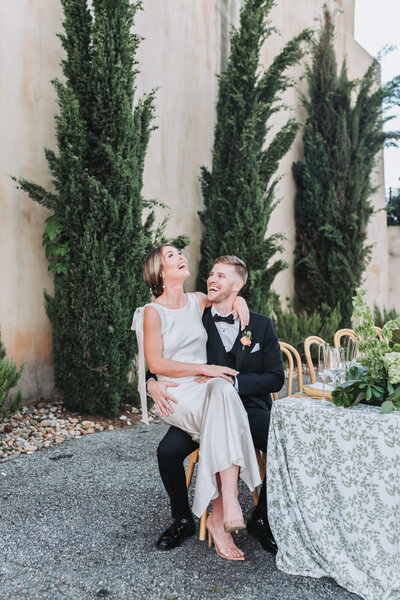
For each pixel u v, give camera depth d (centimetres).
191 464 303
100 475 359
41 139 512
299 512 239
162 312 278
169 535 264
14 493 327
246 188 642
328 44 917
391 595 213
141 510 306
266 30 659
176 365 271
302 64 934
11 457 389
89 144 489
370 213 912
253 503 318
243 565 246
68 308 486
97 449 414
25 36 497
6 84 483
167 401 267
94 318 480
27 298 498
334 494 233
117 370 486
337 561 229
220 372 270
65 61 485
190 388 269
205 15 707
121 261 493
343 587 226
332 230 869
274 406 245
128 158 486
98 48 473
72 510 304
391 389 229
